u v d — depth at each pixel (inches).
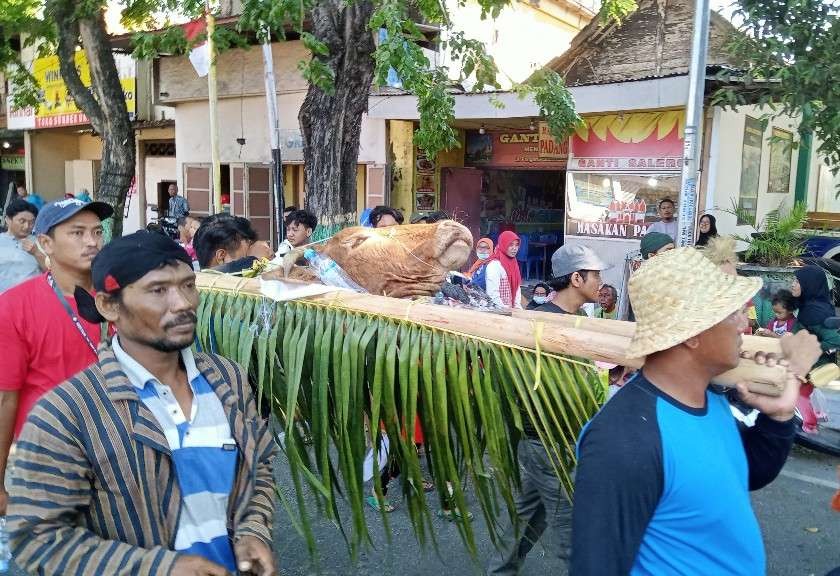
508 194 496.1
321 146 272.2
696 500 58.6
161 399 64.5
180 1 384.2
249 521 66.9
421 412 90.5
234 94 503.5
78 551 58.0
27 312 97.3
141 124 582.6
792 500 167.3
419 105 258.1
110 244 65.1
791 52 213.2
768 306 247.9
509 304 226.8
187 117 547.2
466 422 85.6
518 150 441.7
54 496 58.6
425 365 84.6
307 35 215.0
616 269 374.9
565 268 127.1
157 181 624.1
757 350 69.7
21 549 58.2
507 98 346.9
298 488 91.5
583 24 633.0
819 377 72.0
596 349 74.3
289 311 93.8
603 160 374.0
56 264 101.0
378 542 149.1
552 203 525.7
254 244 166.2
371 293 97.0
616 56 394.9
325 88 229.3
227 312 98.2
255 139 503.8
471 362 84.4
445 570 137.6
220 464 65.9
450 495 90.7
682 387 61.3
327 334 90.2
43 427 59.6
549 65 408.8
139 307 62.9
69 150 746.8
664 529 59.5
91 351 99.8
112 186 410.9
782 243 287.7
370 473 144.0
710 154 337.7
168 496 62.9
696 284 60.0
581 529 57.9
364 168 462.9
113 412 61.6
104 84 399.2
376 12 209.9
